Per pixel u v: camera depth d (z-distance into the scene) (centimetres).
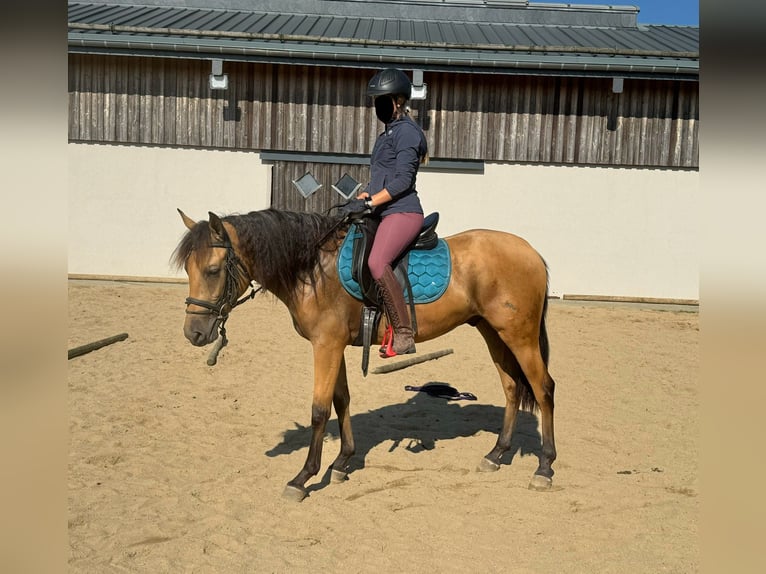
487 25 1558
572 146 1261
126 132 1263
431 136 1259
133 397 663
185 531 403
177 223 1279
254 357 829
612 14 1602
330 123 1259
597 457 546
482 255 482
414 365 838
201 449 542
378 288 452
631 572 357
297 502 451
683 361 870
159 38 1166
